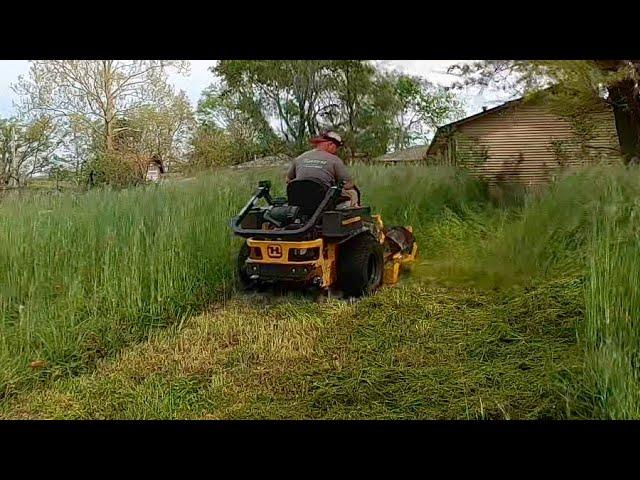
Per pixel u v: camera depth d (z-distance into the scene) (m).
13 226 5.77
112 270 5.30
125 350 4.60
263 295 5.88
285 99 15.41
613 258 3.82
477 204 9.55
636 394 3.09
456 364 4.13
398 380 3.92
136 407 3.69
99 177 12.12
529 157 11.79
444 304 5.38
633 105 8.26
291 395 3.80
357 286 5.70
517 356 4.19
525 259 6.19
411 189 9.02
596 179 6.68
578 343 4.00
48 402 3.78
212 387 3.94
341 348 4.53
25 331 4.43
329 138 5.96
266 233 5.39
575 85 7.70
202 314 5.39
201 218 6.55
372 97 14.64
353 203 6.12
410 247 6.79
